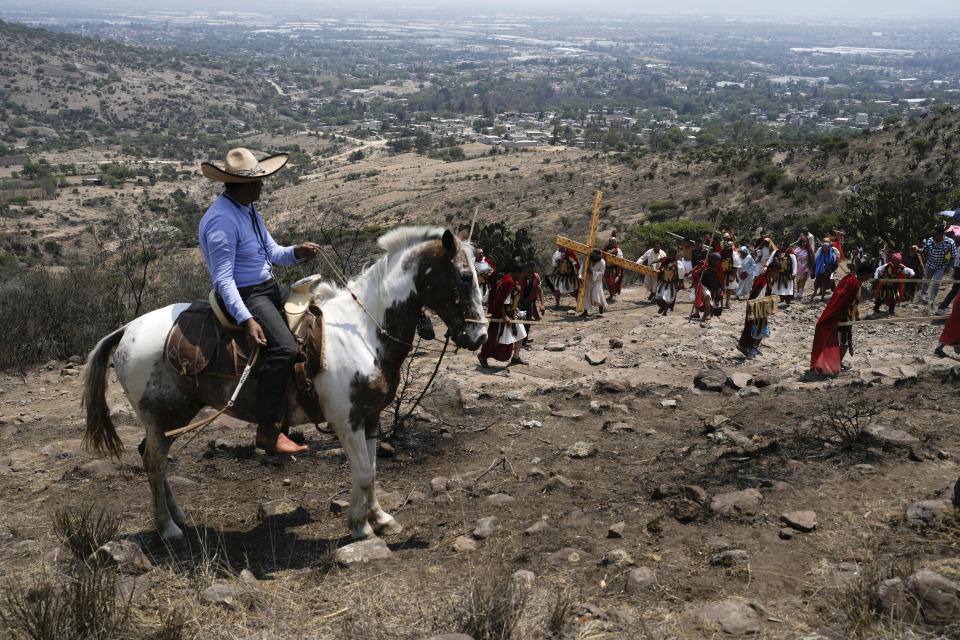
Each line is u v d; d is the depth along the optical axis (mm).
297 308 5898
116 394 10852
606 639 4574
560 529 6188
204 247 5707
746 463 7281
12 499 7273
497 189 117438
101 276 16141
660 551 5633
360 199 125562
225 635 4836
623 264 18859
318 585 5484
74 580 5141
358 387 5934
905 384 10156
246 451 8266
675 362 13078
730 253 19688
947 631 4402
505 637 4598
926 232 25578
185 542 6273
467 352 13852
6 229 100562
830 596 4910
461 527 6434
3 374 12281
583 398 10250
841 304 11617
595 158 146625
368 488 6199
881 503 6180
